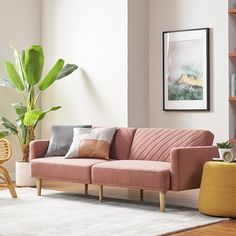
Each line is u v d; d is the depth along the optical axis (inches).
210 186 280.1
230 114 356.5
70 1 391.9
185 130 314.2
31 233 249.6
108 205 305.7
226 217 277.1
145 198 327.6
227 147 286.2
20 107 373.4
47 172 324.5
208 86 360.5
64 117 394.9
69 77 392.5
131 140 327.9
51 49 400.5
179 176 285.0
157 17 378.3
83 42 386.6
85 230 254.4
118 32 372.5
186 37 367.6
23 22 398.0
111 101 375.2
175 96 371.9
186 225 261.9
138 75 375.6
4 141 332.5
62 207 299.6
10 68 369.1
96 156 324.5
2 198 323.0
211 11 360.5
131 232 250.8
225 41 356.2
